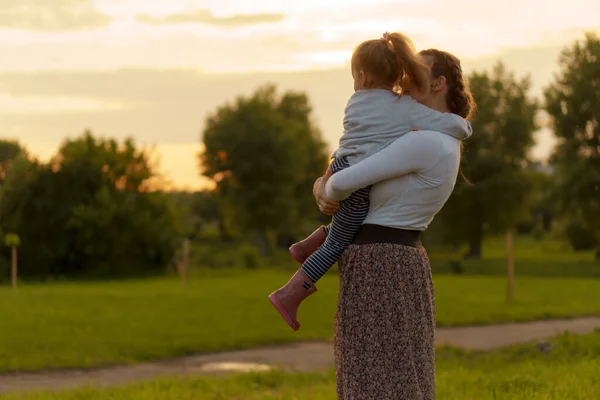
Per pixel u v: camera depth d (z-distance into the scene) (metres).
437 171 3.55
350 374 3.60
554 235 91.25
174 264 52.06
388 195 3.56
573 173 42.72
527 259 64.44
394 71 3.55
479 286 34.00
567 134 41.75
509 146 57.06
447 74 3.77
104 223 49.69
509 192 56.56
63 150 51.16
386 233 3.60
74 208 49.66
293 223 75.75
